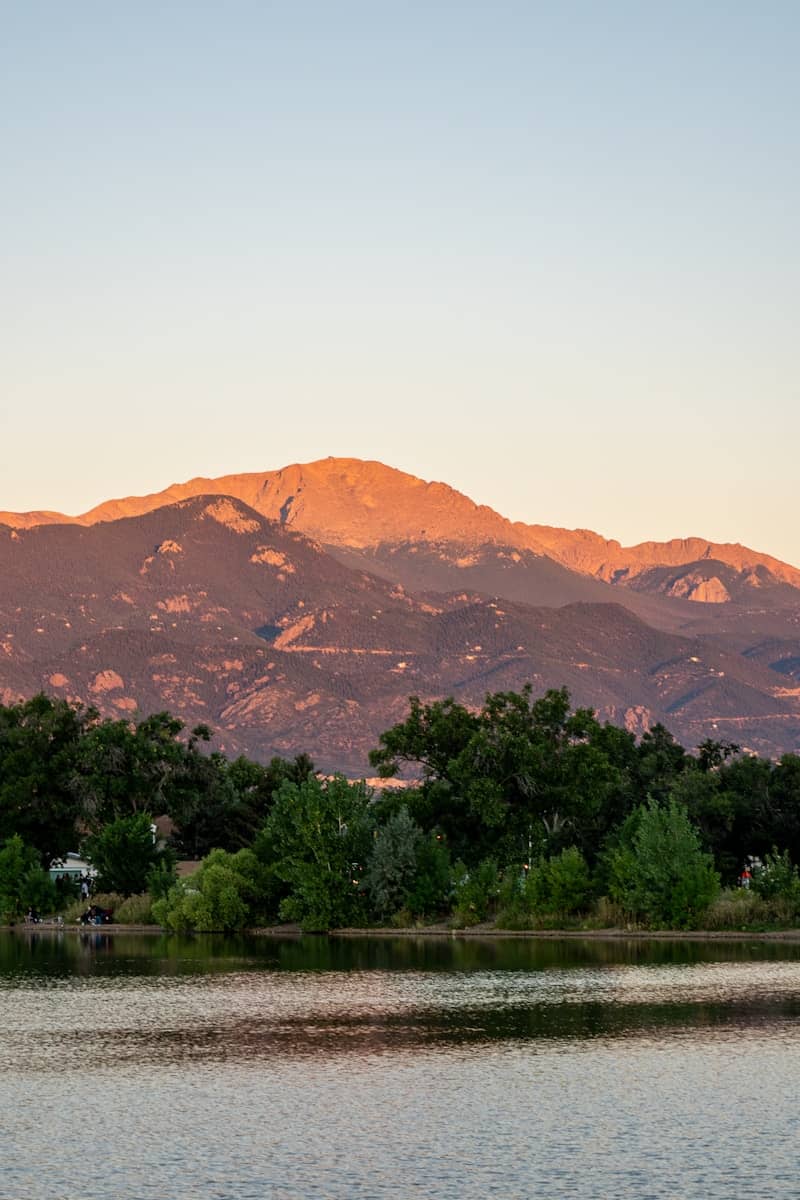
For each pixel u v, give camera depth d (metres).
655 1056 172.75
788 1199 116.50
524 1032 191.62
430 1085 158.50
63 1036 193.88
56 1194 120.44
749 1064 166.88
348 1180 123.62
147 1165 128.50
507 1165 127.00
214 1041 188.50
